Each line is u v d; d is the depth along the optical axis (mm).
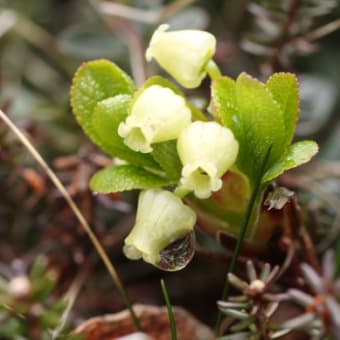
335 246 128
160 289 138
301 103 137
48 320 98
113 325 106
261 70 128
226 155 85
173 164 90
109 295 132
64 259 122
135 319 100
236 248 93
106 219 136
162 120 86
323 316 99
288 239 99
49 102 138
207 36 90
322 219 115
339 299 102
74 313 117
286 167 87
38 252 124
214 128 85
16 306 98
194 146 84
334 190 134
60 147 135
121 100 91
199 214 95
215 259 100
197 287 138
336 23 123
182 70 90
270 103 87
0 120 120
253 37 125
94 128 92
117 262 138
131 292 136
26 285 99
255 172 90
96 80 95
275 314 125
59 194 120
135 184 90
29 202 123
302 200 116
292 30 123
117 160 98
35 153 103
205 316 137
